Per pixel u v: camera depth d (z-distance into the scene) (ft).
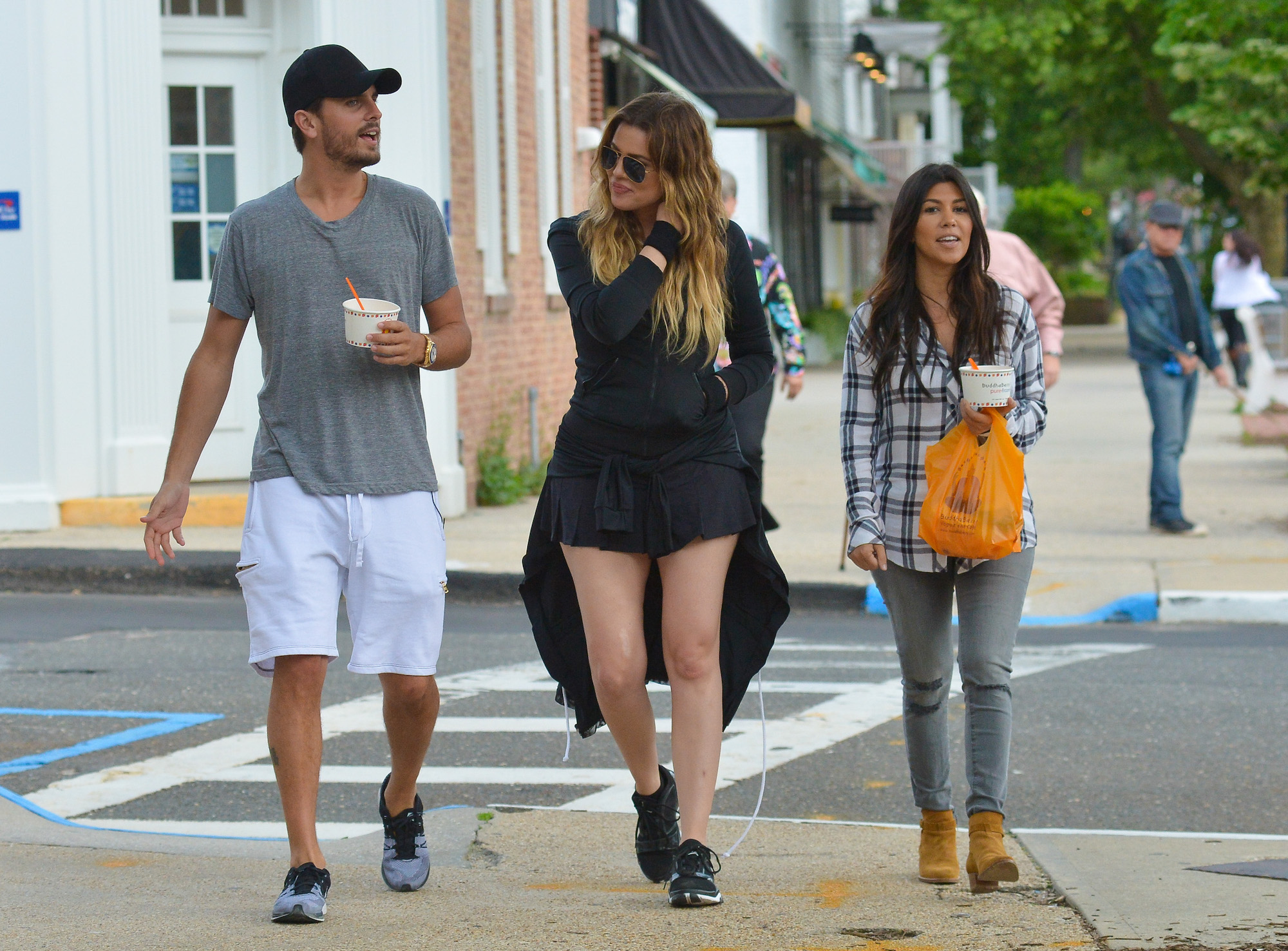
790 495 107.65
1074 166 458.09
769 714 54.24
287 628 31.60
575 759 49.03
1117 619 72.02
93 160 86.58
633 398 32.04
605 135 32.48
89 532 85.15
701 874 31.96
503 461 103.76
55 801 44.55
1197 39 104.99
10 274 85.46
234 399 92.79
